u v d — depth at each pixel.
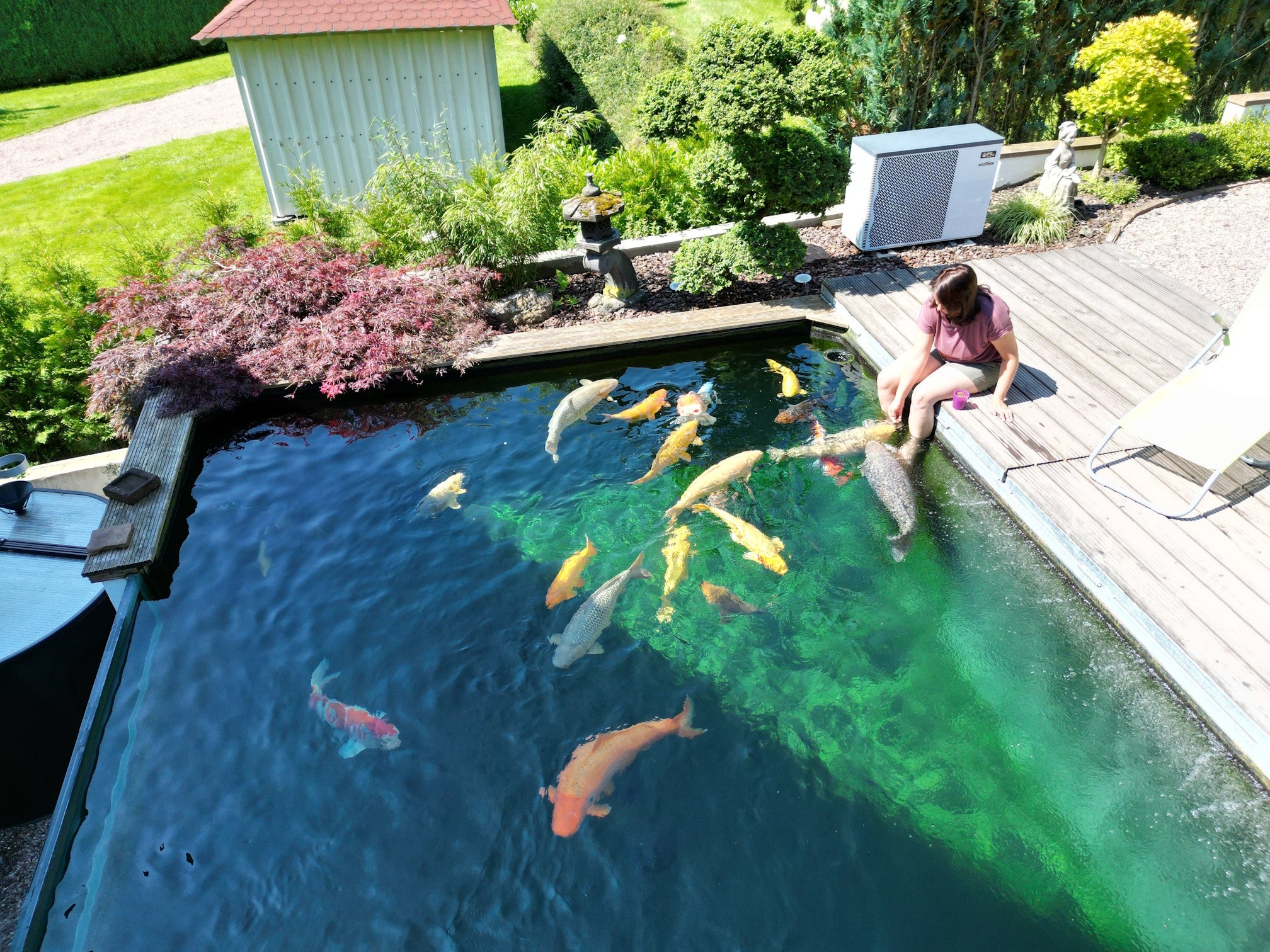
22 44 18.06
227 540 5.23
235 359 6.57
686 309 7.30
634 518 5.10
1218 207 8.37
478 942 3.14
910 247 8.09
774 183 6.60
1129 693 3.88
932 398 5.38
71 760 3.85
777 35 6.18
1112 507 4.40
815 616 4.36
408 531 5.17
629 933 3.13
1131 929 3.03
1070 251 7.41
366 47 10.28
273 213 11.08
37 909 3.30
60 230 10.55
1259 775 3.44
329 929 3.21
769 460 5.46
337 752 3.84
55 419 6.88
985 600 4.41
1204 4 10.22
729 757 3.71
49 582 4.84
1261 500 4.36
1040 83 10.09
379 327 6.66
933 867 3.27
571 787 3.49
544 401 6.51
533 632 4.40
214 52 20.17
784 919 3.13
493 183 7.88
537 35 15.38
